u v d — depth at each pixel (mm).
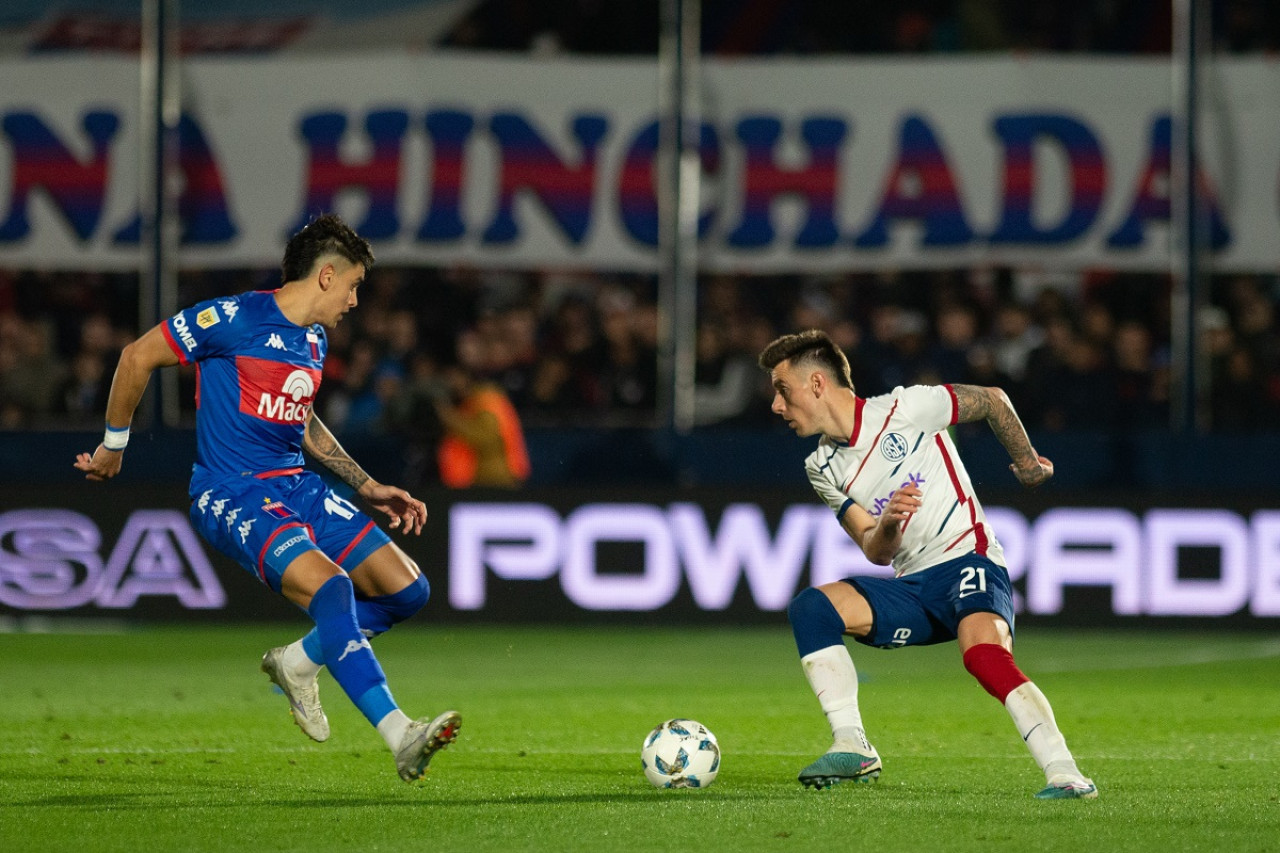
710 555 41094
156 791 18359
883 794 18047
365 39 46688
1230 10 48125
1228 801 17578
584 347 49062
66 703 27625
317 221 18344
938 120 45625
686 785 18516
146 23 45812
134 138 45906
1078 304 51062
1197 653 36969
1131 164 45156
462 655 36438
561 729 24609
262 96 46062
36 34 46000
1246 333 47938
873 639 18359
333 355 49062
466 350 48812
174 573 41469
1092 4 47906
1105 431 45625
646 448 44781
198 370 18312
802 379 18156
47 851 14898
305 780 19203
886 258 45719
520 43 49406
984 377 46781
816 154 45750
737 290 50500
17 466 44906
